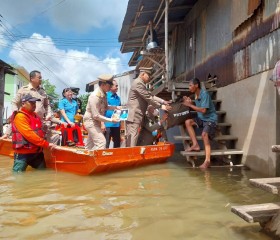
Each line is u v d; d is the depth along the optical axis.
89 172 5.31
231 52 7.42
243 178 5.10
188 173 5.55
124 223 3.01
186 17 11.90
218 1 8.45
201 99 6.36
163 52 11.81
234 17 7.28
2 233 2.79
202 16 9.92
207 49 9.38
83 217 3.19
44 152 6.16
